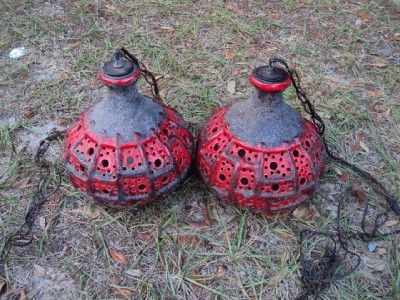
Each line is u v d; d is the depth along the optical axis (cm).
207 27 175
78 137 100
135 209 111
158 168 98
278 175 97
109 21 178
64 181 120
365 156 128
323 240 107
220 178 101
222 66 158
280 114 98
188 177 117
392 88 150
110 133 96
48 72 156
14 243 107
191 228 110
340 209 114
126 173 96
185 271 102
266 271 102
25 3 185
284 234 108
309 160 99
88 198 106
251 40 170
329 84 151
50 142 130
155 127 99
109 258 105
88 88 150
